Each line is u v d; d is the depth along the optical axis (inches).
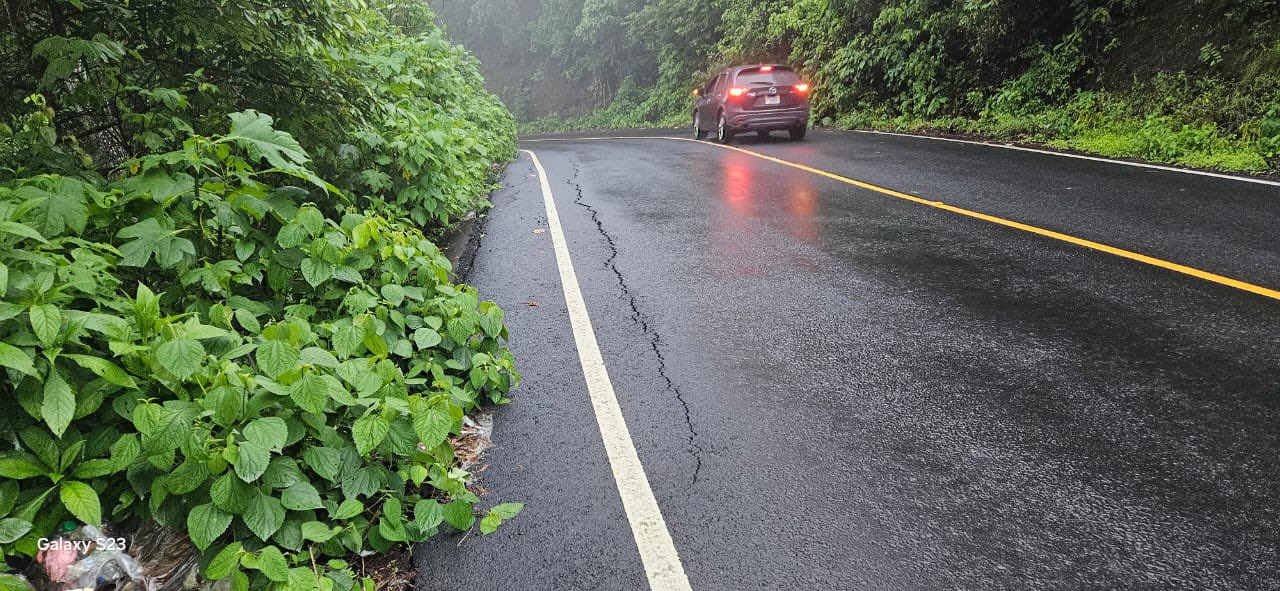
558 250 274.1
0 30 139.3
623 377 162.1
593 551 105.6
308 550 97.3
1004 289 208.7
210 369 99.3
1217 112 456.1
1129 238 252.2
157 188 121.5
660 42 1370.6
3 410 89.4
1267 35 474.9
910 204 330.0
